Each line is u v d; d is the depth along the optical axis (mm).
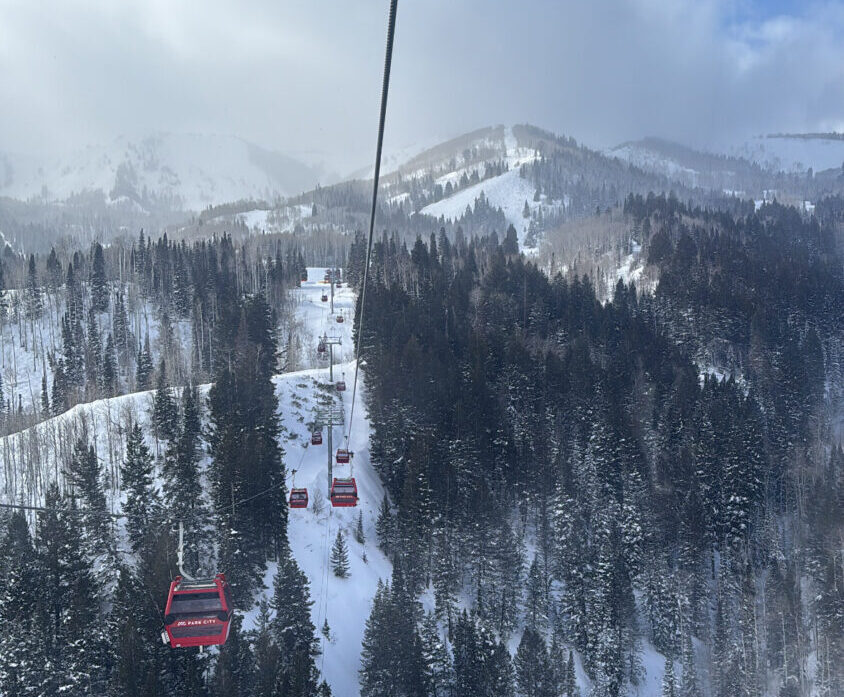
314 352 173500
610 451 109750
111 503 83188
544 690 71562
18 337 180375
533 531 104688
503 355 130250
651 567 98125
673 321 171875
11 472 99500
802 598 102000
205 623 33500
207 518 75562
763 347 156000
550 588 93375
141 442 77125
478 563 90375
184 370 149500
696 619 97188
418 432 103438
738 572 101688
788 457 128250
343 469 105312
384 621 68938
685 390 130750
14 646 55969
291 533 87812
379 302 140750
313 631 69062
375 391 114375
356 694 70812
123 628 55031
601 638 82250
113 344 167125
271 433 93125
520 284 172375
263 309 131750
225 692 54062
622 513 101188
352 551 88250
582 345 140000
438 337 130250
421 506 89875
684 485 109750
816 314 183625
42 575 61531
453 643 76312
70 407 135875
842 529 104438
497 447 108062
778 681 89875
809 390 147750
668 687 80562
